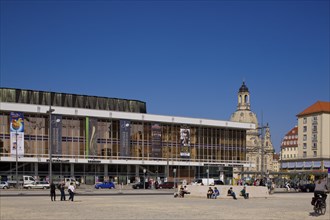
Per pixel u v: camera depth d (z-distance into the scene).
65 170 97.19
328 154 156.62
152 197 52.28
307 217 26.83
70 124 97.62
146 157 105.38
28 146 92.81
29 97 105.12
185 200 46.00
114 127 102.25
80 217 25.58
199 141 113.69
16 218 24.91
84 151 98.38
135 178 104.62
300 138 164.25
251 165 122.19
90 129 98.94
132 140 104.25
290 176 130.12
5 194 58.16
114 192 68.31
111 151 101.38
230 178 118.38
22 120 92.50
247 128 120.88
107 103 114.56
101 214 27.53
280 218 26.08
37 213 28.12
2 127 91.00
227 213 29.27
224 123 116.88
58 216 26.14
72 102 109.62
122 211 29.94
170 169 109.62
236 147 119.88
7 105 91.06
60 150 95.56
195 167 113.19
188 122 111.31
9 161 91.00
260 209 33.28
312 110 160.50
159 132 107.56
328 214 28.92
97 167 100.75
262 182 81.19
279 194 66.62
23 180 84.31
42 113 94.25
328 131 157.75
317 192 28.94
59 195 54.97
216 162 115.69
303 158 160.12
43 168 95.38
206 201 44.72
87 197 51.09
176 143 110.12
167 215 27.20
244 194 52.34
